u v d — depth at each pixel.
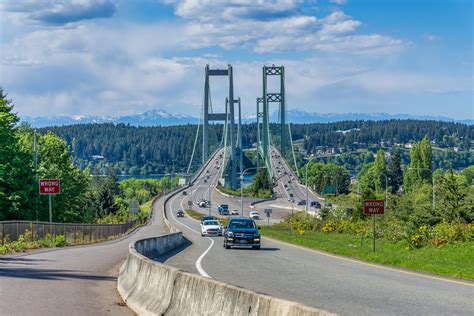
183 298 12.96
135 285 16.88
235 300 10.67
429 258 35.41
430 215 50.41
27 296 16.52
